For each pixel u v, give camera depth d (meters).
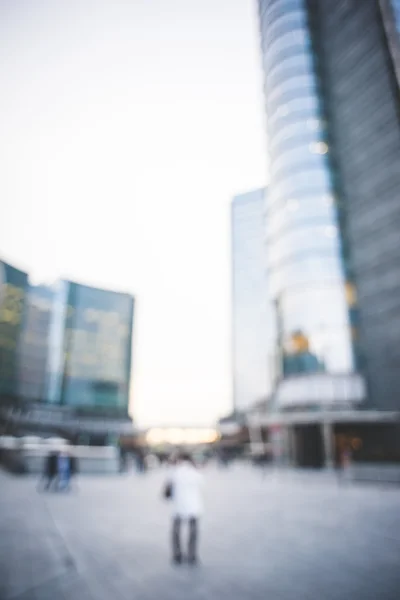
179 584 4.48
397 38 18.56
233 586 4.42
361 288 32.88
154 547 6.32
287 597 4.09
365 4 36.88
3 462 24.86
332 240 34.59
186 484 5.57
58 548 6.13
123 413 87.12
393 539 7.07
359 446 30.59
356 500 12.95
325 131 38.25
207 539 7.05
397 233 30.97
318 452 31.44
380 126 33.69
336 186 36.28
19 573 4.84
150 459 36.50
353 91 36.91
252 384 95.75
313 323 32.94
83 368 85.38
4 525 7.90
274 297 37.00
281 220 37.44
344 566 5.31
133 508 10.79
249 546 6.48
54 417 75.19
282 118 40.19
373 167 33.78
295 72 40.97
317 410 30.62
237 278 102.94
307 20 43.03
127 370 92.25
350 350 31.64
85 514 9.62
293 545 6.57
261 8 48.28
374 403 30.02
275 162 39.84
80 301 90.12
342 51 38.91
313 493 15.33
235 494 15.05
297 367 32.75
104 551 6.01
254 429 39.81
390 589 4.39
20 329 78.19
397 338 29.50
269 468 34.50
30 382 76.88
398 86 16.86
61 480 15.04
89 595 4.10
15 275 79.50
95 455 24.08
